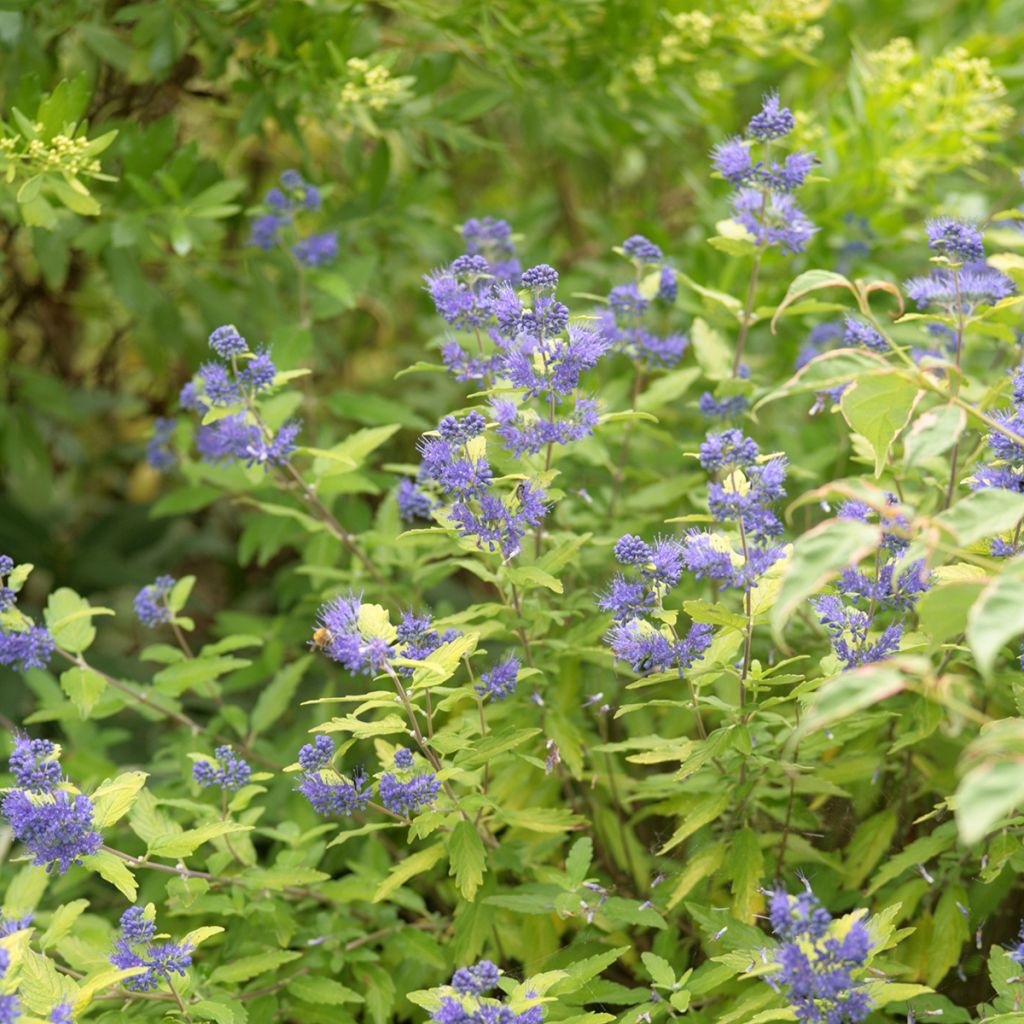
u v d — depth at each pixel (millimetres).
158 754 1880
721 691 1809
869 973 1556
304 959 1738
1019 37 2131
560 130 2189
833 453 1897
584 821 1702
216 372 1748
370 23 2037
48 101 1830
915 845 1661
